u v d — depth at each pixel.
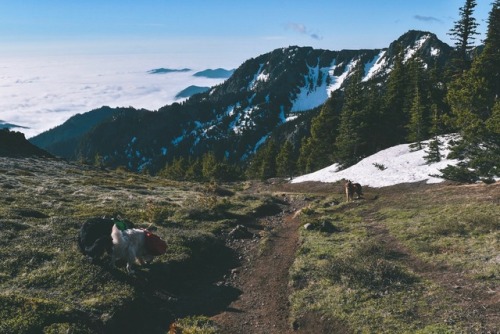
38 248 15.69
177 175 118.38
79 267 14.34
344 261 16.16
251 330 12.59
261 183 68.50
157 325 12.73
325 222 23.50
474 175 31.00
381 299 13.14
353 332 11.62
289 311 13.73
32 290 12.63
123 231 14.88
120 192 33.84
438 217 21.91
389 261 16.31
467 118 28.25
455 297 12.68
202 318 13.08
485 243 16.66
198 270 17.53
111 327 11.68
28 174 39.03
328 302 13.41
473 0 57.78
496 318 11.02
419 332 10.88
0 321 10.31
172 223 23.62
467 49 60.03
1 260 14.34
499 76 43.50
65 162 67.44
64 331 10.43
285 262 18.41
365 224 23.81
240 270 17.83
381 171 45.97
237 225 24.75
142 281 14.66
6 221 18.14
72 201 26.86
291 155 87.25
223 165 98.94
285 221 27.59
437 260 15.92
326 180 52.38
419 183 36.81
